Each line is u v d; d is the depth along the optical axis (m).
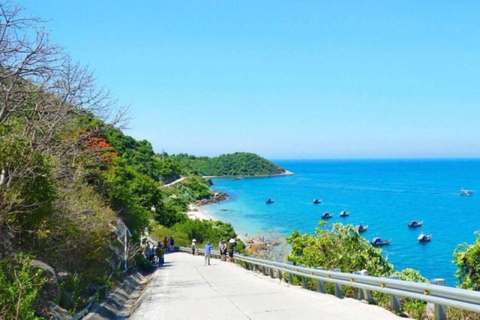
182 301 14.16
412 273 15.95
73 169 18.39
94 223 16.64
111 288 17.22
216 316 11.05
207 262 33.69
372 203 120.19
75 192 17.05
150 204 66.25
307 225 84.69
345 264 18.38
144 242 38.81
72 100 15.27
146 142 153.25
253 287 16.97
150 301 14.76
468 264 12.95
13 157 10.67
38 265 10.70
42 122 14.23
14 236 11.20
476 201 120.44
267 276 22.05
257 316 10.65
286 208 115.88
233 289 16.59
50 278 10.78
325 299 12.38
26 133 13.41
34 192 11.02
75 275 13.05
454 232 72.19
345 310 10.44
